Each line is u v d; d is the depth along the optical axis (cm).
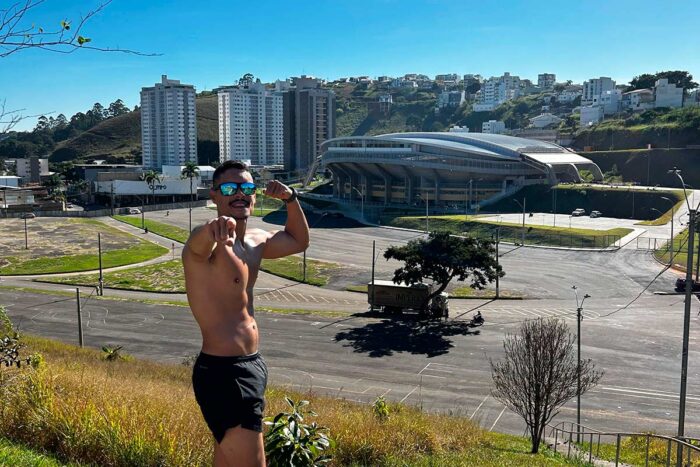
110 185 16738
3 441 843
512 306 5628
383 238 10156
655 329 4712
